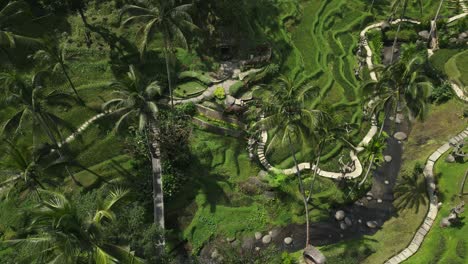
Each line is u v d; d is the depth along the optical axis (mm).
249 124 48125
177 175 41844
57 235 22891
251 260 36406
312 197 42375
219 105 49062
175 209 40781
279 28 59500
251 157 45250
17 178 35094
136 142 44125
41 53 44250
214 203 41562
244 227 40156
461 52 56906
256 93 50844
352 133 48062
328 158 45594
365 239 39219
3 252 35906
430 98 50875
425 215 39625
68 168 42844
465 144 44531
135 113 36156
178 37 39312
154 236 31234
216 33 54625
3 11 44969
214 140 46844
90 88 50438
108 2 59406
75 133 45562
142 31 40750
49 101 39125
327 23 62406
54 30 55500
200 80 51438
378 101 37469
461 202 39125
